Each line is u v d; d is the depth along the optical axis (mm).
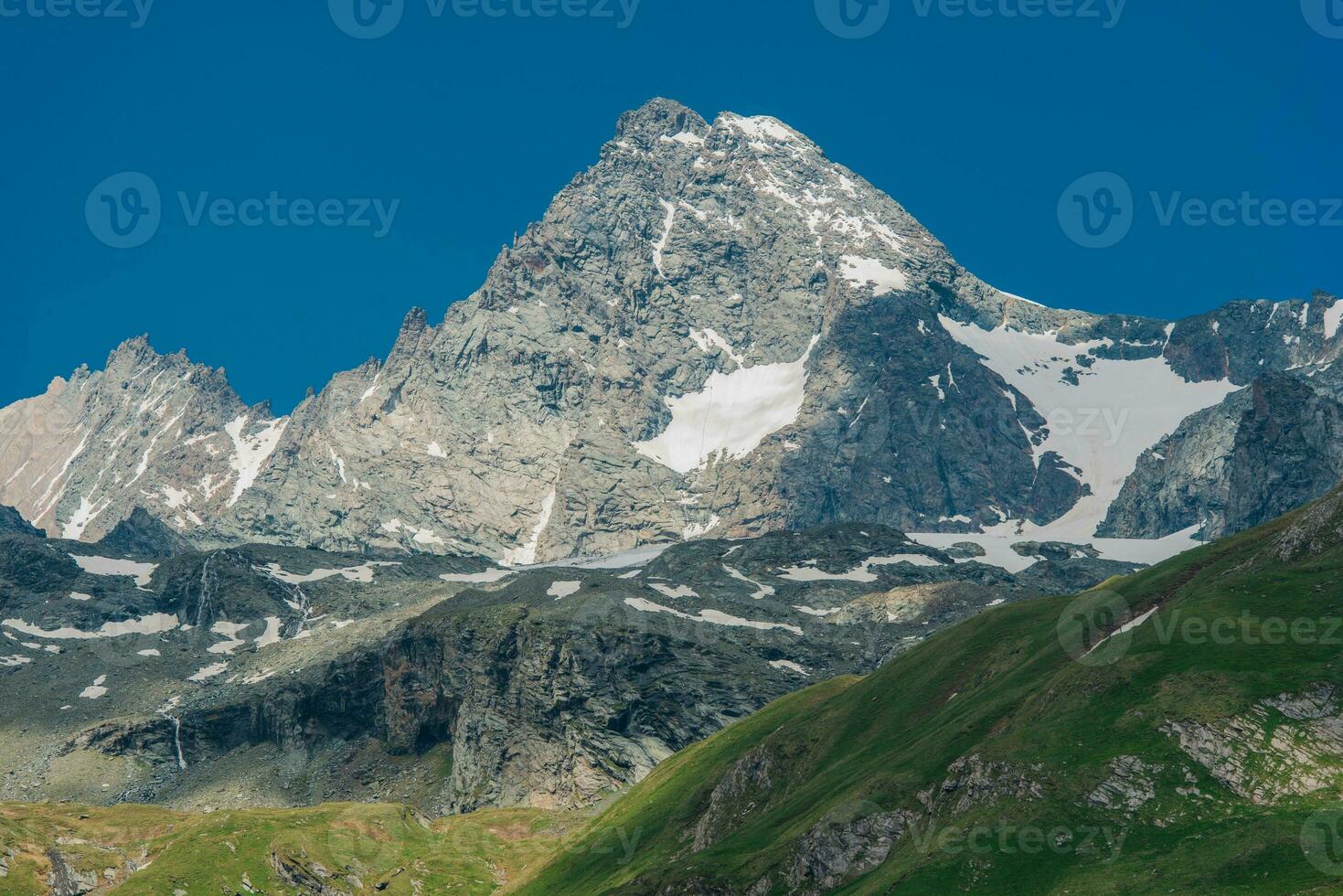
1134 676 168250
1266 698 155750
